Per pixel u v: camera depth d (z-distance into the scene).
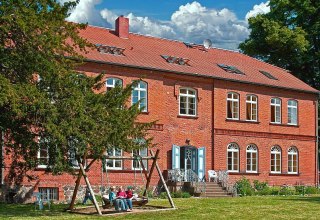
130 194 25.19
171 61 39.75
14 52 22.62
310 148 45.81
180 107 39.03
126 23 41.53
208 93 40.44
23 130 23.34
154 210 24.67
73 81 23.77
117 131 23.34
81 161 24.06
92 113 23.53
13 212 24.66
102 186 34.03
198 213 23.55
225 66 43.12
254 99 42.84
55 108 22.28
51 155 22.98
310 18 54.78
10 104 21.70
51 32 22.50
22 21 21.53
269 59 56.38
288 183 44.12
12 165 26.53
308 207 26.61
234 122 41.47
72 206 25.59
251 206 26.89
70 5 23.70
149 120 37.16
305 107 45.81
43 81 23.22
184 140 38.91
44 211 25.12
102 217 22.25
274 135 43.66
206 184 37.72
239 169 41.47
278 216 22.81
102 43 38.41
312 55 54.50
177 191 36.59
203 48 46.09
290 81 46.00
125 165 35.81
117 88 24.38
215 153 40.25
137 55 38.59
